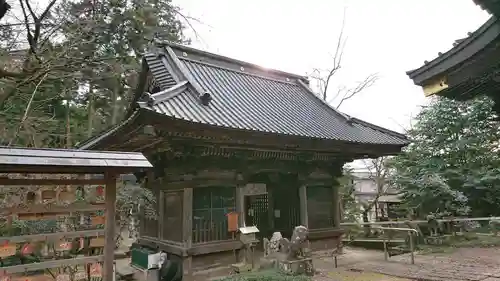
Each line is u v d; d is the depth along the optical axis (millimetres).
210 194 10625
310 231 12867
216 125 8773
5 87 10898
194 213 10164
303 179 13023
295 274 8531
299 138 10633
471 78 3549
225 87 13211
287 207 13609
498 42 3174
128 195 9781
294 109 13992
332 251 13180
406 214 21578
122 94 20688
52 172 5320
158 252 10266
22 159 4812
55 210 5395
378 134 13891
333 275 9602
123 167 5672
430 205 17438
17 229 7051
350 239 15867
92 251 6730
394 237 15609
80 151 5594
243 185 11383
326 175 14031
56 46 9289
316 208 13406
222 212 10797
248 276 7320
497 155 19531
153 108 7793
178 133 8727
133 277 10297
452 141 19438
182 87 10438
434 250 13180
